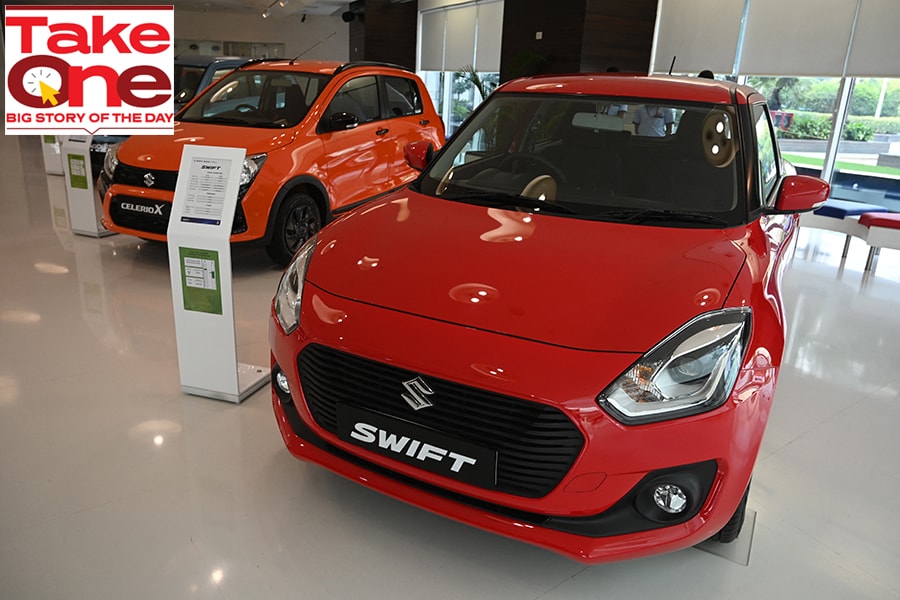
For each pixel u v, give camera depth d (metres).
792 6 7.34
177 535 1.69
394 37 15.20
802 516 1.91
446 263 1.61
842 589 1.63
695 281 1.51
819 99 7.41
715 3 8.21
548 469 1.36
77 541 1.65
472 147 2.29
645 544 1.41
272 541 1.69
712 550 1.75
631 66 9.24
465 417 1.38
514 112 2.33
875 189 7.08
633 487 1.35
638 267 1.56
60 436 2.13
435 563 1.65
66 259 4.18
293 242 4.09
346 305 1.55
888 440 2.40
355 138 4.38
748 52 7.89
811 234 6.34
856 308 4.01
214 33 18.80
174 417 2.29
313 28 19.67
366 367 1.48
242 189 3.66
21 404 2.33
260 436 2.20
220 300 2.29
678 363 1.35
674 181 2.00
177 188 2.25
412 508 1.86
